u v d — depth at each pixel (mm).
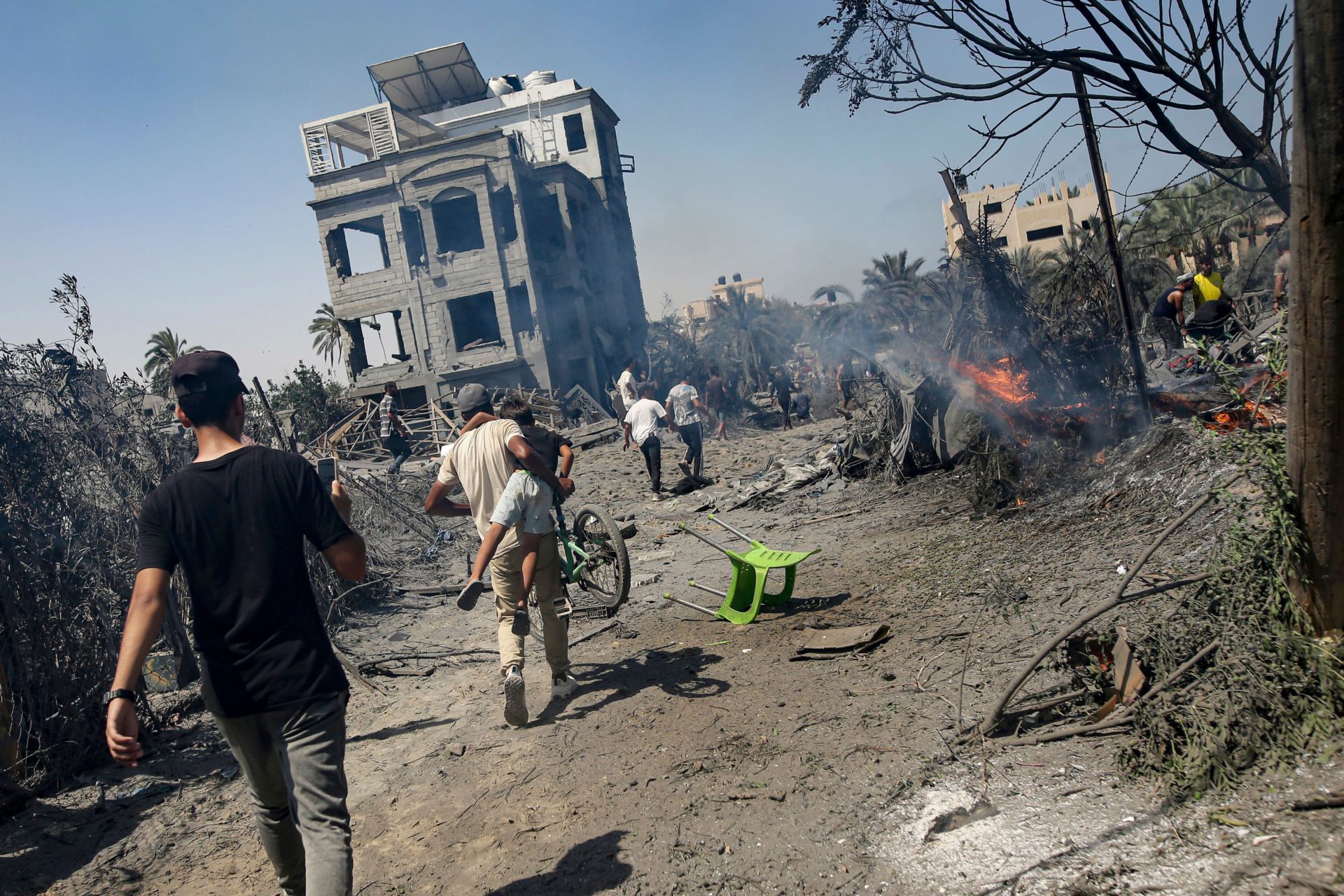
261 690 2477
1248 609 3127
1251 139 6180
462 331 36281
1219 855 2439
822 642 4902
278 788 2680
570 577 5934
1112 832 2676
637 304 43812
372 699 5438
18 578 4496
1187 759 2785
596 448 19625
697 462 13141
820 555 7617
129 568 5168
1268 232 7449
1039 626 4434
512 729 4590
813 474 11469
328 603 7188
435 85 39594
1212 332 7469
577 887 3014
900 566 6512
